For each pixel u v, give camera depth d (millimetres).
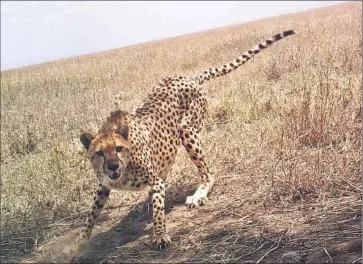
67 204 6098
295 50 11617
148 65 15812
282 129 6328
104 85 13633
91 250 4977
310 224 4504
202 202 5449
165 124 5500
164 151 5430
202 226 4957
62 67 21562
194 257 4406
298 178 5211
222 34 22781
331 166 5355
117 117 4875
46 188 6734
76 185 6668
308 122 6453
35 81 17234
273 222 4684
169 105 5617
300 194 5020
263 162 6016
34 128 9961
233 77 10383
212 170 6113
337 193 4938
